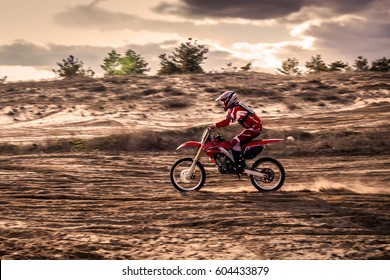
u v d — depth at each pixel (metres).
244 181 19.58
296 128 34.66
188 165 23.22
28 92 51.47
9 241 11.59
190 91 51.69
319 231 12.55
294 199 16.14
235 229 12.75
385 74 62.44
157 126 38.62
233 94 17.38
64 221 13.45
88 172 21.34
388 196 16.75
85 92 51.41
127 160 24.80
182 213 14.24
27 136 33.94
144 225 13.11
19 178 19.70
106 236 12.16
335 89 54.25
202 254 11.01
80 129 36.72
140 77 59.31
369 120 38.84
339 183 19.48
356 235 12.24
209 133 17.19
